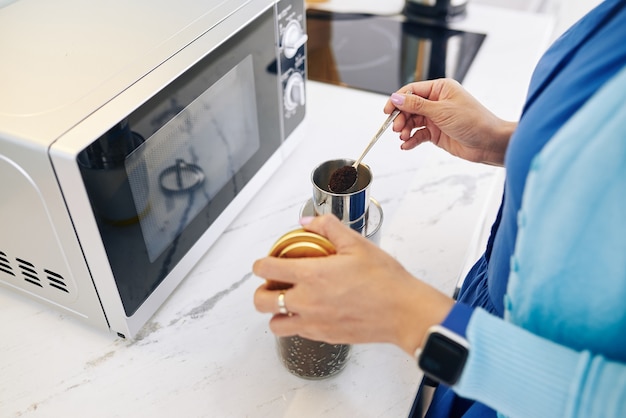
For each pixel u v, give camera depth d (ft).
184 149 2.17
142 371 2.10
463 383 1.45
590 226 1.33
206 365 2.12
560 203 1.36
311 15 4.29
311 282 1.55
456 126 2.27
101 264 1.92
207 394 2.02
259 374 2.09
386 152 3.07
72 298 2.14
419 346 1.49
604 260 1.33
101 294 2.03
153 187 2.04
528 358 1.38
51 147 1.67
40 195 1.81
